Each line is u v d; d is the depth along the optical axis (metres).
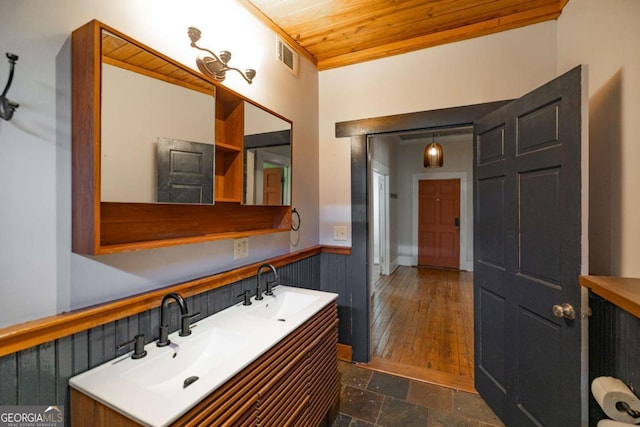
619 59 1.32
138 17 1.17
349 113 2.54
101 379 0.95
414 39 2.27
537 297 1.53
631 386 1.04
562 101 1.37
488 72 2.11
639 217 1.19
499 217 1.83
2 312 0.82
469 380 2.24
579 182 1.29
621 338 1.11
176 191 1.26
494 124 1.87
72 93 0.96
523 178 1.63
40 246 0.90
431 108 2.27
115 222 1.09
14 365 0.83
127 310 1.11
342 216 2.59
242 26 1.72
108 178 0.98
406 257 6.49
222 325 1.37
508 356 1.76
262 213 1.91
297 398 1.37
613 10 1.35
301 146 2.38
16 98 0.85
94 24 0.93
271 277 1.96
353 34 2.21
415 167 6.39
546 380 1.48
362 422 1.81
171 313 1.29
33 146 0.88
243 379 1.03
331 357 1.77
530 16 1.97
